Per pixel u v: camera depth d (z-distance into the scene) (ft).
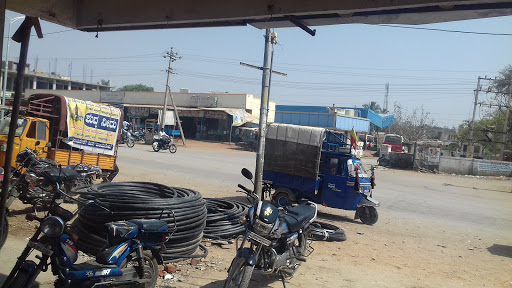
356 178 34.35
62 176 15.34
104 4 16.21
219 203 28.96
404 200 50.57
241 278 14.51
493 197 60.64
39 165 21.38
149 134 116.98
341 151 37.17
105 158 39.65
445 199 54.39
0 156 29.45
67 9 16.43
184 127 163.53
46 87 208.33
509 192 68.13
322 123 143.13
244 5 13.52
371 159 125.08
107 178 41.04
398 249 26.48
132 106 163.53
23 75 13.10
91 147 37.73
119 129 41.06
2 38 10.94
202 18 14.42
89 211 18.35
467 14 10.85
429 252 26.32
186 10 14.71
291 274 17.40
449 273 21.93
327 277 19.44
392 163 101.40
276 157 37.09
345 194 34.86
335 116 139.95
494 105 143.33
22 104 34.81
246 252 14.78
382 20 12.27
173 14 14.96
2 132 30.55
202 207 20.84
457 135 188.34
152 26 15.90
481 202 54.13
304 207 18.44
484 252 27.58
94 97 186.91
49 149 33.53
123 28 16.47
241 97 157.99
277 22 13.61
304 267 20.71
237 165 75.82
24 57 13.08
